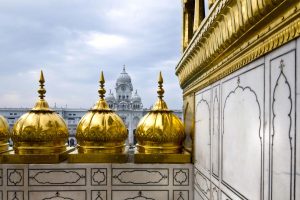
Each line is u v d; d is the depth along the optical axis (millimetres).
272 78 1469
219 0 1982
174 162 3396
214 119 2525
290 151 1291
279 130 1392
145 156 3379
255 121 1667
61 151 3578
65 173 3326
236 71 1987
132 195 3354
